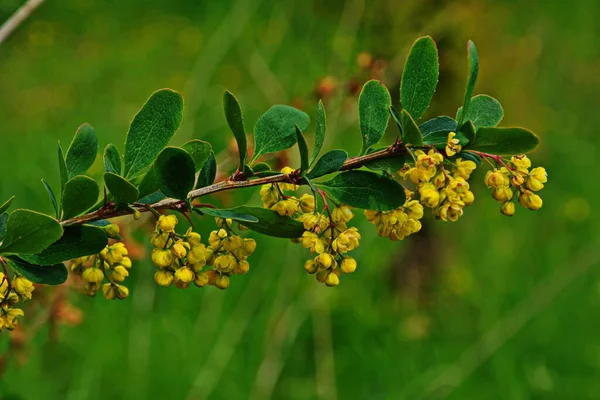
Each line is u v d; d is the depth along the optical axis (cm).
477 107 59
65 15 232
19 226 54
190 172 56
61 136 181
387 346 149
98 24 230
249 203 138
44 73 207
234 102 57
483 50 161
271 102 165
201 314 142
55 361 136
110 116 192
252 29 207
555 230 176
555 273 158
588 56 220
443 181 57
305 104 123
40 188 165
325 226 58
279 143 60
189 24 234
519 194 58
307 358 145
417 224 58
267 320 145
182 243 57
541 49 193
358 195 58
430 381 142
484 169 170
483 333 153
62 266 58
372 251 160
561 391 145
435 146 58
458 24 147
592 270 165
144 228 104
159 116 58
